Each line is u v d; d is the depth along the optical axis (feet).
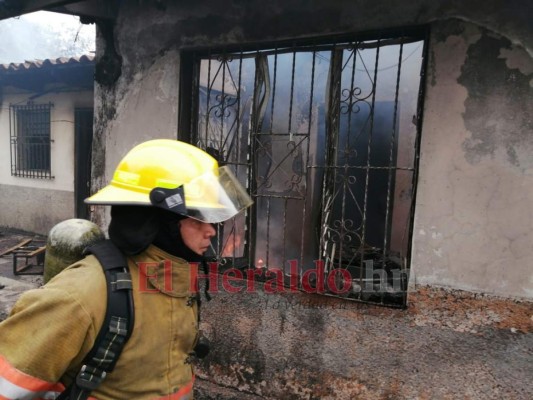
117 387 3.73
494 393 7.11
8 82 23.11
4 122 26.23
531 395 6.88
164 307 3.97
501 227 6.91
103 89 10.96
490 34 6.79
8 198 26.48
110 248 3.92
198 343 4.84
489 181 6.95
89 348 3.54
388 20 7.56
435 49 7.20
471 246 7.13
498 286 7.00
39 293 3.51
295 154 12.35
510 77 6.70
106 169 11.13
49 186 24.64
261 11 8.73
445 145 7.22
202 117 10.81
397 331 7.80
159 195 3.65
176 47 9.79
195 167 3.99
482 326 7.14
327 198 8.82
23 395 3.32
